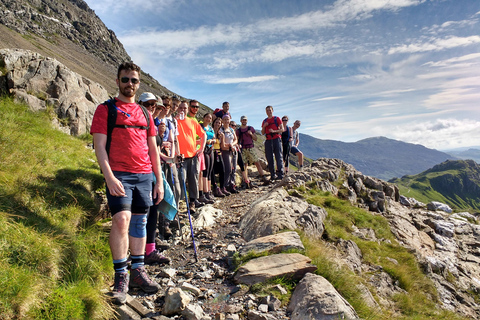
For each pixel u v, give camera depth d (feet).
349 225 27.43
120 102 12.16
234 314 11.81
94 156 28.58
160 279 14.65
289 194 29.58
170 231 20.11
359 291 14.83
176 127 21.59
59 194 17.07
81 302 10.23
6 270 9.73
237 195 32.71
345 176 40.37
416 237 34.19
